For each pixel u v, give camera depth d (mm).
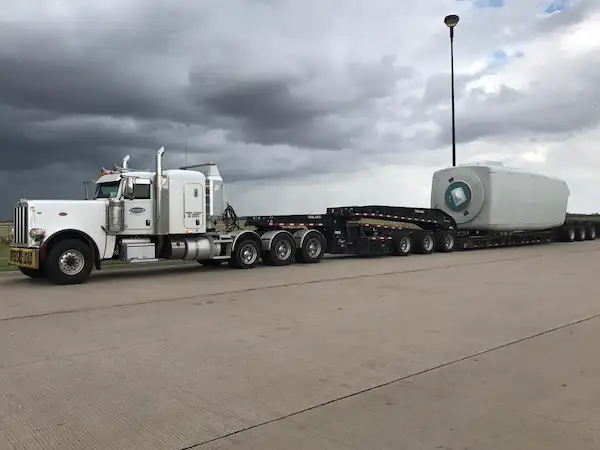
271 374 5316
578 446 3645
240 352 6176
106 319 8234
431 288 11375
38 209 12438
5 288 11984
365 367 5531
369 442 3721
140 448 3652
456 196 24578
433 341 6633
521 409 4328
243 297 10305
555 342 6543
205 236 15305
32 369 5555
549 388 4836
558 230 30391
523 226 25750
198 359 5887
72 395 4730
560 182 28359
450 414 4227
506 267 15852
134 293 10977
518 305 9172
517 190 25078
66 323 7949
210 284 12328
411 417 4168
